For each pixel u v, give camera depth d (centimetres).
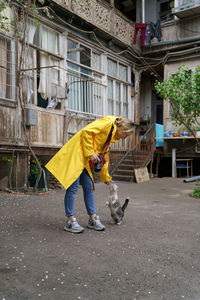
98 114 1096
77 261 260
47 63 862
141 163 1079
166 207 543
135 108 1355
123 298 198
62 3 885
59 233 347
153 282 223
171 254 285
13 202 557
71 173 337
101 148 357
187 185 922
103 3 1083
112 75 1203
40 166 683
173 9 1215
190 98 698
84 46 1030
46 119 832
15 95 732
